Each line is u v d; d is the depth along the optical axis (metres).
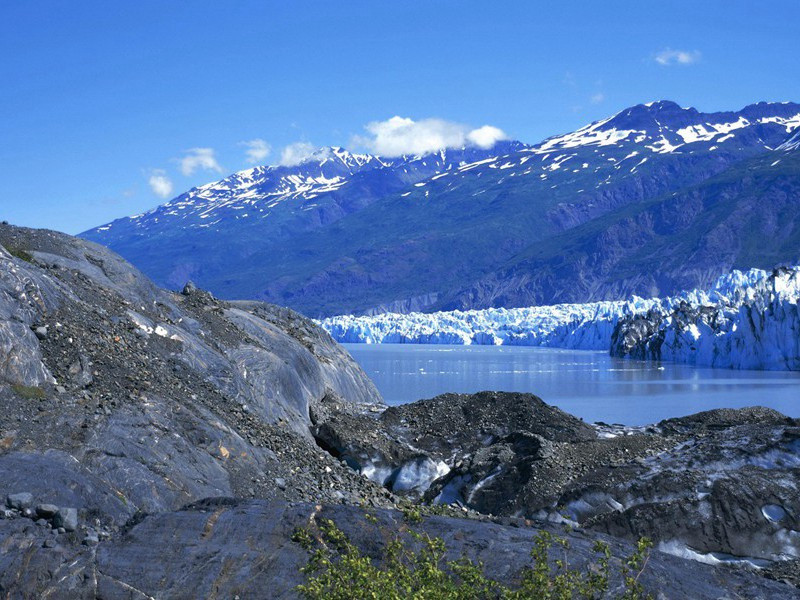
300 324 37.69
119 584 11.14
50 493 13.38
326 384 32.72
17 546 11.70
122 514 13.91
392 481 25.33
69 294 21.45
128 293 24.66
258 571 11.48
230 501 13.41
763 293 130.88
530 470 22.25
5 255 19.81
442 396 31.02
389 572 9.70
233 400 22.09
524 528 13.51
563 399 82.12
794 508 18.97
